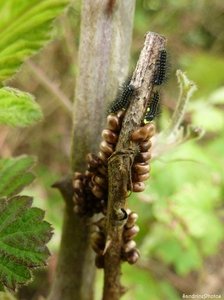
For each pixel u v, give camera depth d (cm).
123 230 8
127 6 9
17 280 7
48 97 31
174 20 43
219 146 29
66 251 10
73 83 30
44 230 7
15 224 8
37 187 27
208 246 26
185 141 10
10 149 31
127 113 8
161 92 8
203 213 25
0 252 7
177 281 28
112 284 9
